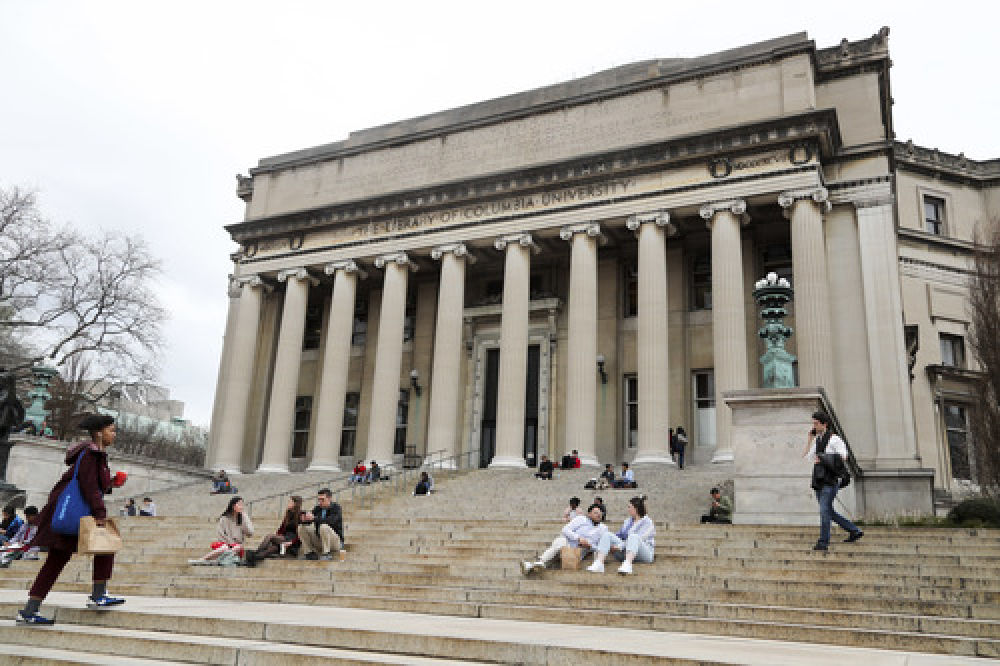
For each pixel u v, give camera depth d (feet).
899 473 85.10
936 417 121.60
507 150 116.88
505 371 104.32
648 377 96.32
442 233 115.03
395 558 48.32
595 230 104.63
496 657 21.81
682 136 100.37
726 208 97.66
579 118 112.88
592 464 97.40
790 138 95.86
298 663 20.77
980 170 140.77
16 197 124.16
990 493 65.67
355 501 83.20
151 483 107.55
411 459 116.47
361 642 23.67
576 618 31.22
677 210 101.24
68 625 26.76
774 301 58.23
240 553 48.60
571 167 107.34
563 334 116.26
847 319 93.97
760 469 52.16
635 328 112.16
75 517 25.75
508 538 53.01
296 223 126.41
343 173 129.49
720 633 28.86
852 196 97.50
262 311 134.31
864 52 105.29
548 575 40.81
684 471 86.43
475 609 32.96
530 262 120.98
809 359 89.35
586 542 43.09
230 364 124.88
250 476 114.93
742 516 51.67
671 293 110.63
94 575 28.17
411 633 23.43
